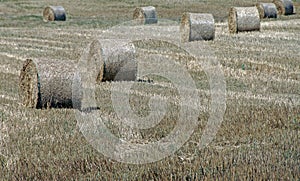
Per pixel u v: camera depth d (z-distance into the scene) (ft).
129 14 192.13
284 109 48.14
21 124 45.47
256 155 33.40
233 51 93.15
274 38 110.01
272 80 68.54
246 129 41.16
